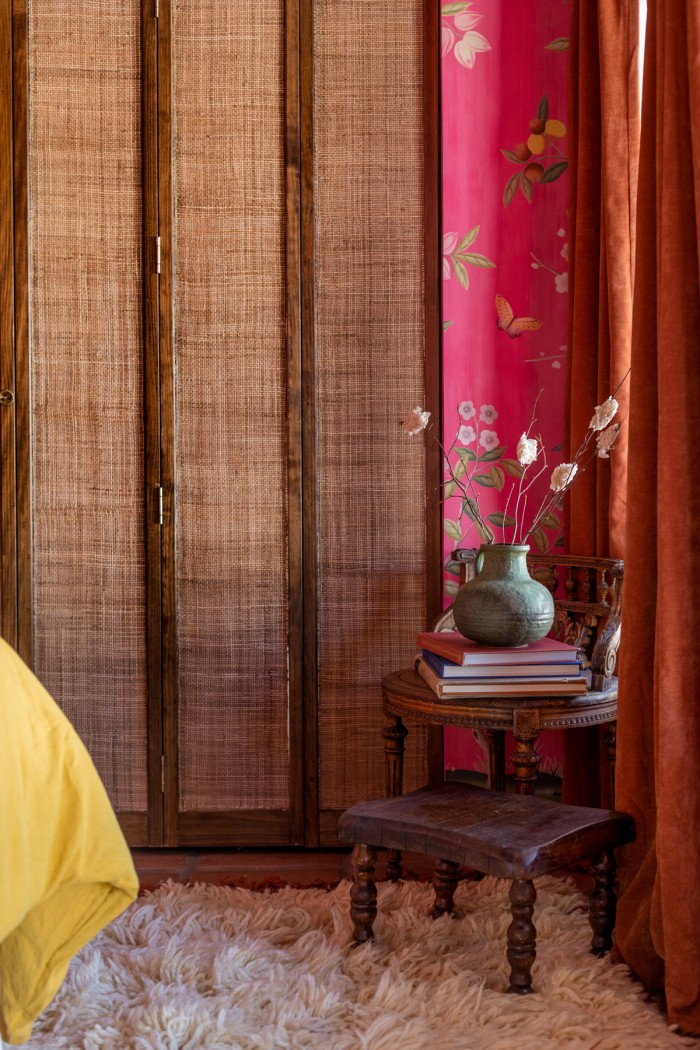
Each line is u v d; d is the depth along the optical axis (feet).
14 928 3.96
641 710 5.67
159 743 8.19
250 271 8.19
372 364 8.21
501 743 7.69
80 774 4.17
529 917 5.24
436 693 6.48
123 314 8.19
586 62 7.50
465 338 8.23
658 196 5.44
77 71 8.15
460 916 6.33
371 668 8.23
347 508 8.23
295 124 8.16
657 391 5.62
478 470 8.26
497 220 8.21
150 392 8.16
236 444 8.21
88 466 8.20
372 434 8.22
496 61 8.19
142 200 8.19
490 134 8.20
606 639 6.72
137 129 8.18
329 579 8.22
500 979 5.46
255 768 8.23
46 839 3.98
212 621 8.21
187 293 8.20
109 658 8.21
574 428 7.61
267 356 8.21
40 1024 5.10
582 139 7.52
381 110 8.19
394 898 6.55
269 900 6.75
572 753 7.65
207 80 8.18
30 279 8.18
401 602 8.25
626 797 5.72
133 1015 5.06
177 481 8.21
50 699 4.31
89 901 4.25
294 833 8.20
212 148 8.18
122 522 8.21
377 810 5.79
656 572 5.62
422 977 5.50
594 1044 4.76
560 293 8.23
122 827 8.21
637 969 5.43
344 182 8.20
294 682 8.19
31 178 8.16
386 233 8.21
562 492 8.01
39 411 8.20
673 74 5.22
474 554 8.11
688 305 5.16
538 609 6.56
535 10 8.19
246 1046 4.83
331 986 5.36
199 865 7.80
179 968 5.59
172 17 8.16
